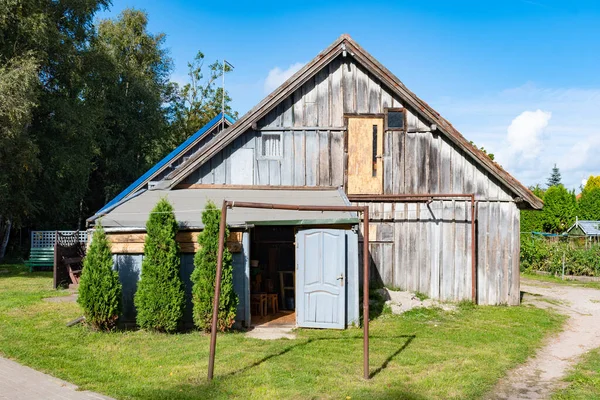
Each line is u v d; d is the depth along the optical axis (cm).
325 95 1484
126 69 3488
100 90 3075
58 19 2555
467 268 1462
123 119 3416
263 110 1443
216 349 916
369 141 1480
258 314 1299
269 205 804
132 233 1134
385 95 1486
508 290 1469
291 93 1471
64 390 705
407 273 1481
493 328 1167
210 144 1438
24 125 2266
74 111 2555
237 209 1235
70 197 2970
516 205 1470
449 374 807
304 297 1152
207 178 1459
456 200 1471
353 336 1056
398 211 1489
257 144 1470
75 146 2667
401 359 882
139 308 1040
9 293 1532
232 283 1117
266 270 1504
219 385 727
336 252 1147
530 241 2620
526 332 1143
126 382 739
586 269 2345
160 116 3706
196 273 1052
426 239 1477
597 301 1691
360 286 1478
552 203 3866
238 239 1138
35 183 2608
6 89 2006
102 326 1044
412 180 1477
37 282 1825
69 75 2580
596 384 791
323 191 1434
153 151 3709
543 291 1909
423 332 1102
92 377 759
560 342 1095
